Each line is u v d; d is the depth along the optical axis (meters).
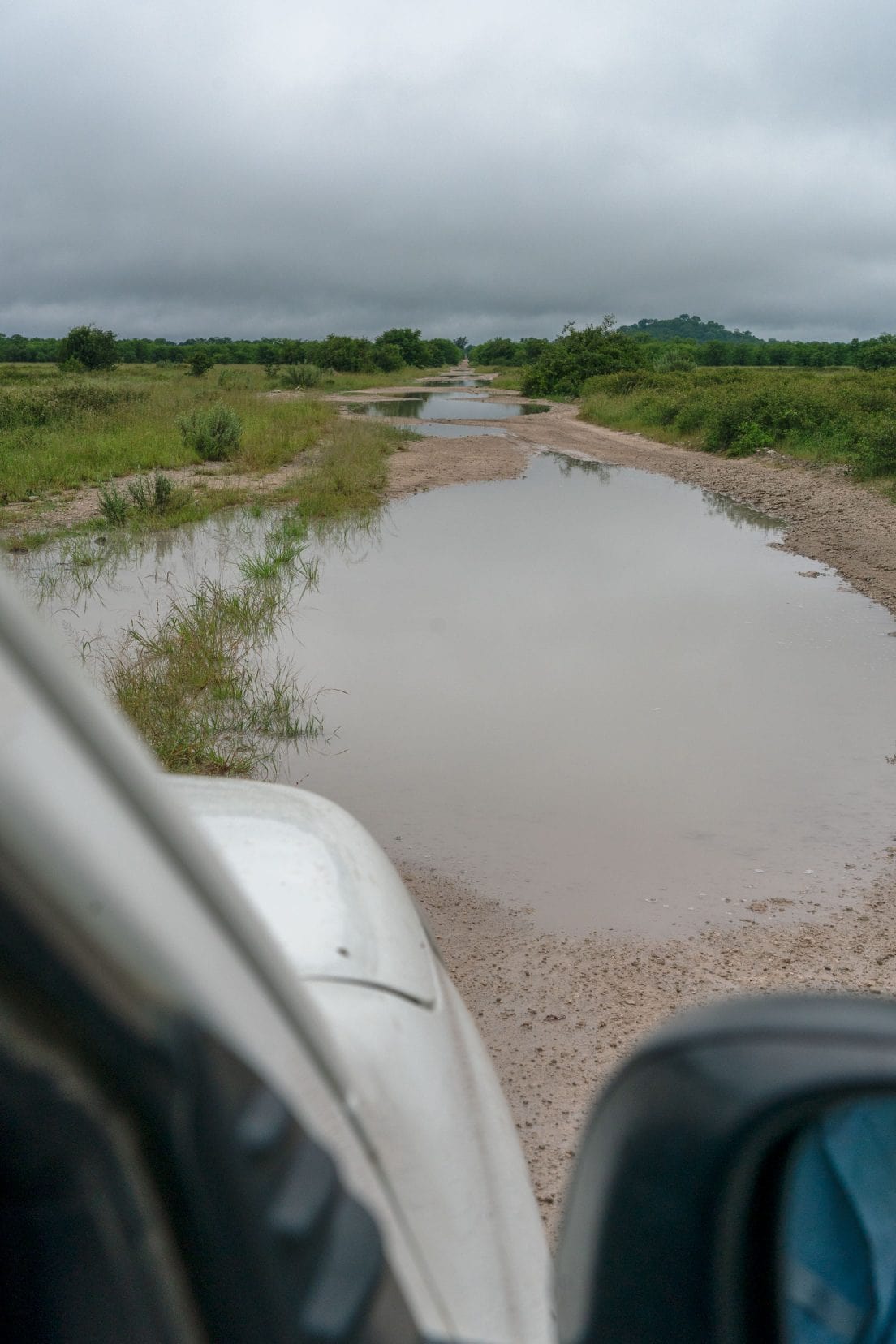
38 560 11.63
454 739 5.98
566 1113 2.82
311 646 7.97
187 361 90.88
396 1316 0.78
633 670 7.28
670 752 5.76
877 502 15.01
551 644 7.97
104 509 13.96
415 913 1.56
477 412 40.28
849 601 9.44
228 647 7.76
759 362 96.06
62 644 0.55
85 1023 0.53
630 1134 0.75
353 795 5.20
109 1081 0.56
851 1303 0.71
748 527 13.84
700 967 3.61
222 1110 0.64
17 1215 0.56
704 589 9.90
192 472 19.22
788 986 3.46
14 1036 0.51
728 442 23.64
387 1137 1.01
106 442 20.98
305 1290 0.69
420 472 19.50
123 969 0.56
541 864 4.43
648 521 14.31
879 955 3.68
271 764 5.65
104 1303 0.57
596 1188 0.76
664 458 23.08
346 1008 1.17
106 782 0.57
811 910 4.05
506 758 5.69
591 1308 0.73
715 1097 0.72
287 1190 0.70
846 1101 0.71
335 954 1.27
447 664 7.47
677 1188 0.73
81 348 65.56
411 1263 0.88
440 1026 1.30
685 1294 0.72
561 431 30.83
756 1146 0.71
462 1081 1.25
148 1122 0.58
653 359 74.75
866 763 5.59
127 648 7.90
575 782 5.34
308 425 27.33
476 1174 1.10
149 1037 0.57
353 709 6.52
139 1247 0.58
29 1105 0.52
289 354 82.31
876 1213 0.71
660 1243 0.73
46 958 0.51
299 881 1.39
